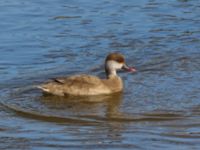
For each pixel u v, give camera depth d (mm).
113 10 26219
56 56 21469
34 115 16703
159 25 24359
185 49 21797
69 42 22703
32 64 20828
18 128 15898
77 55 21516
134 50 21812
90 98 18000
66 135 15422
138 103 17422
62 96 18203
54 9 26484
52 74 19906
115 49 21938
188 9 26281
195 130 15570
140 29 23891
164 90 18312
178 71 19875
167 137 15203
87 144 14922
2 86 18844
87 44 22469
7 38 23203
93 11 26156
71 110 17078
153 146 14766
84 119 16406
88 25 24453
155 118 16328
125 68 18984
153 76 19547
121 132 15508
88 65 20688
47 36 23359
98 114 16750
